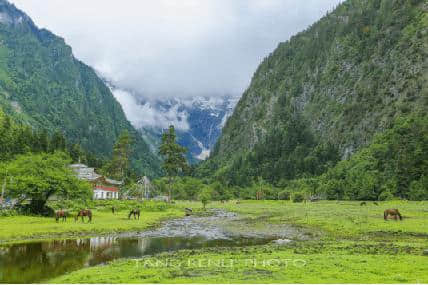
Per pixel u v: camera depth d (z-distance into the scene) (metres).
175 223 65.69
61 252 34.12
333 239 42.62
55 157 71.56
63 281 22.28
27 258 31.28
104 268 25.73
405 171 150.25
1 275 25.56
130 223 58.09
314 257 28.48
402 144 170.38
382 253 30.67
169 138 143.88
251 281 21.00
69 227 48.78
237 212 100.06
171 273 23.69
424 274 22.38
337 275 22.14
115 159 174.12
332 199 172.62
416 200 134.75
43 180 63.41
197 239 43.94
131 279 22.03
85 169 141.88
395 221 57.00
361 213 76.62
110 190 140.88
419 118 199.62
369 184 157.25
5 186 65.25
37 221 54.56
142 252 34.56
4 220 54.34
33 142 151.50
